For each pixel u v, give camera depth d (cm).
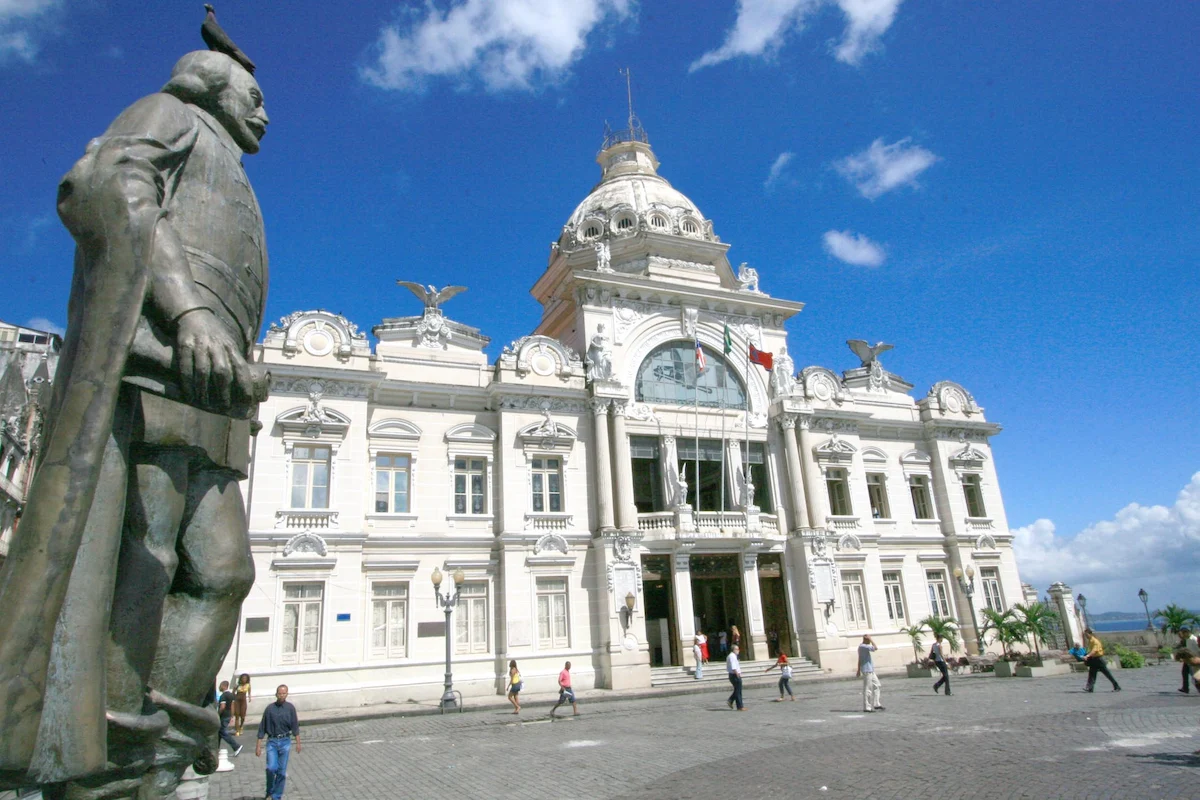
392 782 1362
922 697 2359
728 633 3494
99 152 382
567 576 3073
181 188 427
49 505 319
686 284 3684
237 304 439
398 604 2855
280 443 2766
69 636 328
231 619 424
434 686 2762
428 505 2989
